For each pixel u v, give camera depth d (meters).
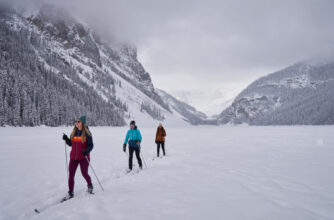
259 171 6.87
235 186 5.06
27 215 4.01
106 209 3.70
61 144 18.38
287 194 4.41
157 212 3.45
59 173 7.52
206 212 3.39
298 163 8.39
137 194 4.54
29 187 5.84
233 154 11.39
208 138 27.00
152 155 11.94
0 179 6.68
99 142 21.20
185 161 9.27
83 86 150.88
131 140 7.95
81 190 5.44
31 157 11.15
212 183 5.38
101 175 7.17
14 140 22.42
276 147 14.73
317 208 3.59
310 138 23.67
